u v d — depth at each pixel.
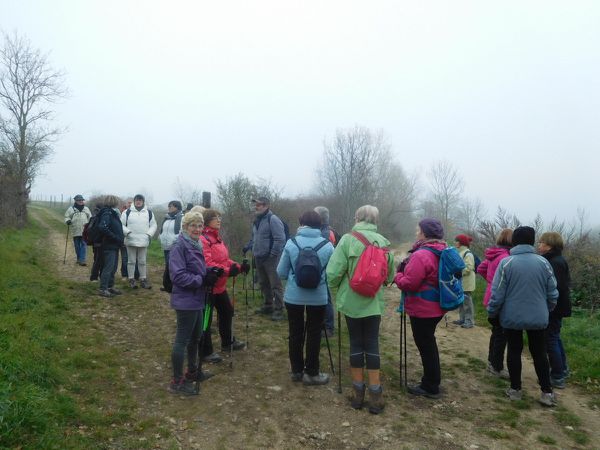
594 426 4.08
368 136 25.47
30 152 25.62
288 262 4.68
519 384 4.57
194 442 3.50
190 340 4.39
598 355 5.86
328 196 25.67
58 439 3.13
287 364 5.24
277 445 3.53
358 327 4.25
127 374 4.64
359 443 3.61
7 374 3.76
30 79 24.92
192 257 4.22
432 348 4.52
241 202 14.19
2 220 18.03
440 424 3.98
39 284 7.71
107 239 7.77
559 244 4.92
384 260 4.17
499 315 4.61
